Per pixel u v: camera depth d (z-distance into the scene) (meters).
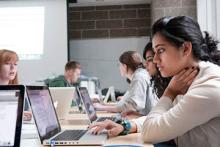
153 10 4.52
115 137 1.20
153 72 1.59
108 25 5.12
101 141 1.08
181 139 1.12
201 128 1.06
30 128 1.41
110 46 5.09
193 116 1.00
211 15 3.55
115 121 1.32
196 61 1.13
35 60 4.73
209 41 1.18
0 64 2.44
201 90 1.01
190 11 4.29
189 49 1.09
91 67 5.09
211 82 1.03
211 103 0.99
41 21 4.74
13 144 0.94
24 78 4.71
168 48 1.09
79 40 5.14
